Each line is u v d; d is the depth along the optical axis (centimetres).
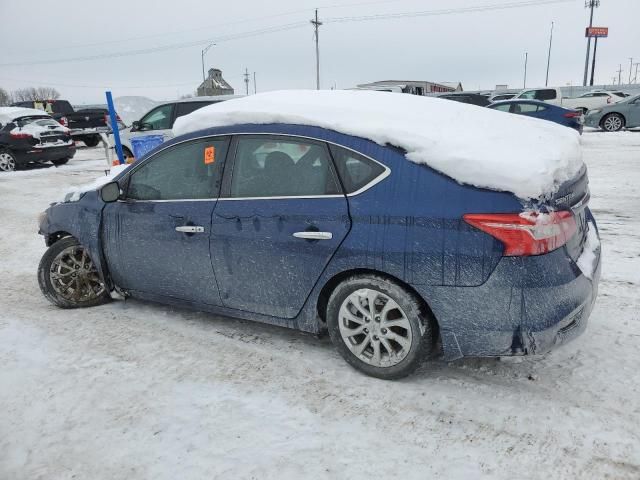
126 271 406
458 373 319
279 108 342
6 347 373
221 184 350
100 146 2328
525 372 317
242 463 249
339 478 237
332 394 301
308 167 316
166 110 1205
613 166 1075
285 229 319
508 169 262
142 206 385
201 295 371
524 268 259
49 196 1059
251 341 370
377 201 290
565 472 236
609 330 365
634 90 3866
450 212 270
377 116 315
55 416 290
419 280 280
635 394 289
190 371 331
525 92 2198
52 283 437
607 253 534
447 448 254
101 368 338
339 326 317
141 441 267
